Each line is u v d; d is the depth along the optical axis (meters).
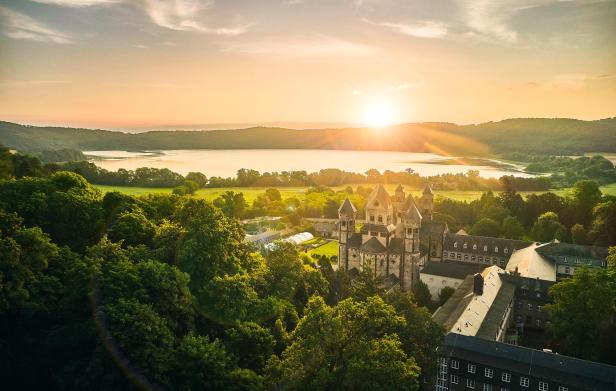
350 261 159.25
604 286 104.75
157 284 82.00
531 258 153.38
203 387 71.75
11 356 76.31
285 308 98.62
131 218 106.25
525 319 135.00
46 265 83.62
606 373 84.94
